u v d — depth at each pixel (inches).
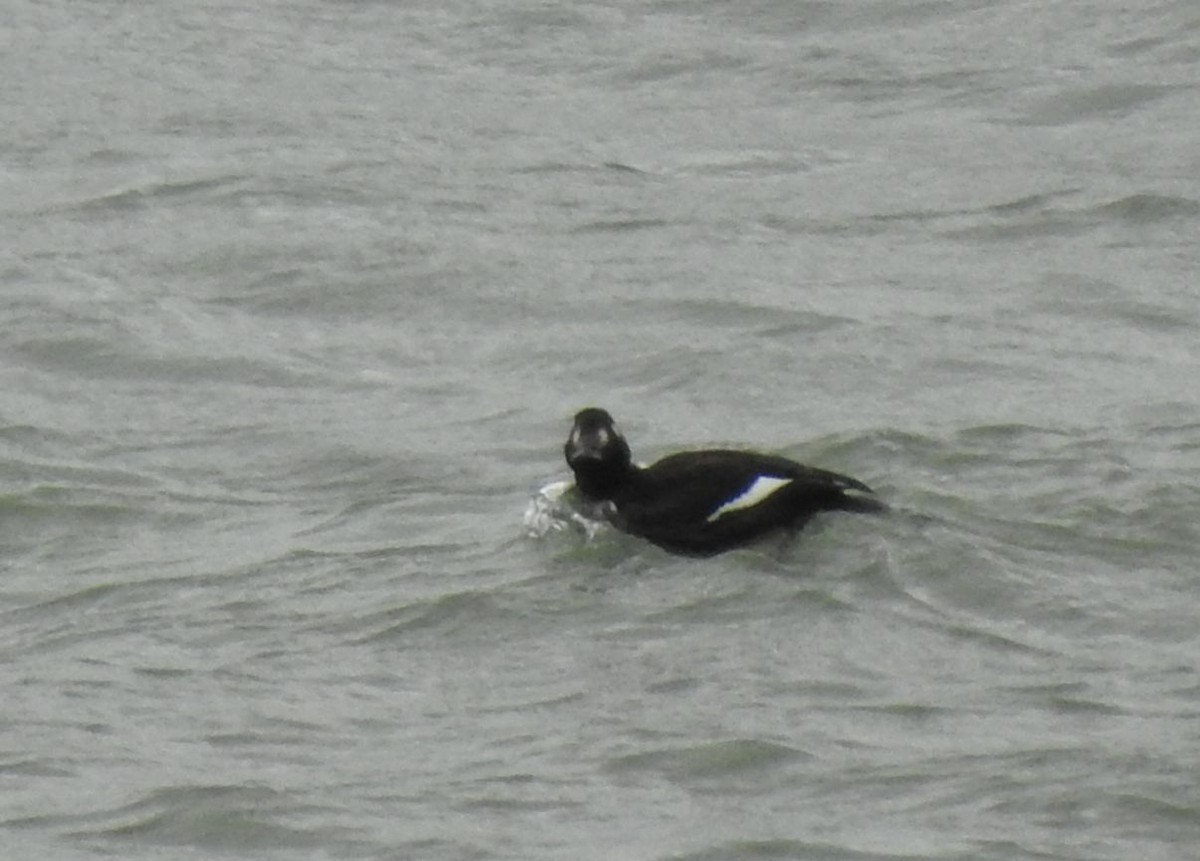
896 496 688.4
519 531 684.7
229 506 742.5
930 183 1035.3
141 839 522.3
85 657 623.8
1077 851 498.3
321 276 959.6
